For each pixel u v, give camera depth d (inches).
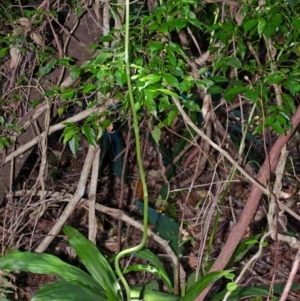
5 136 103.7
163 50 79.6
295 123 83.0
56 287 84.7
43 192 106.1
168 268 126.0
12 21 99.5
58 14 104.0
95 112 98.4
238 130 134.7
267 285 96.7
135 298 94.3
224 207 138.3
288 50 84.4
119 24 91.7
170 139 168.4
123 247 136.0
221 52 88.8
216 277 80.5
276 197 84.0
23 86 98.0
